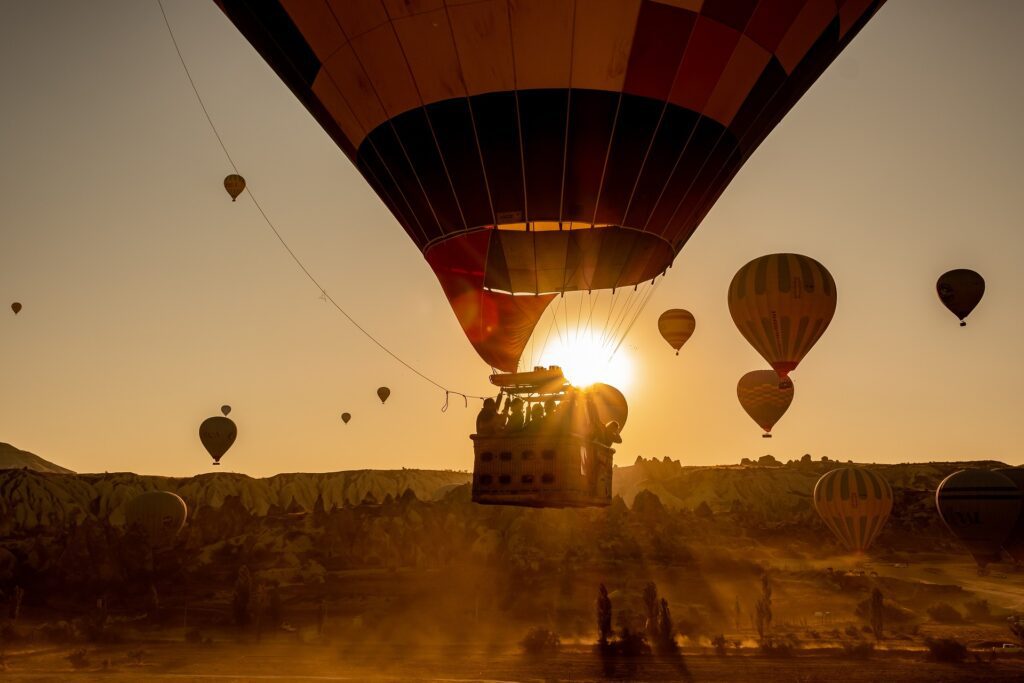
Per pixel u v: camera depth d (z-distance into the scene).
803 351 37.38
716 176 17.88
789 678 34.22
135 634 56.41
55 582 84.06
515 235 16.84
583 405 13.93
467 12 15.05
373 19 15.55
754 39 16.14
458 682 33.53
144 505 117.69
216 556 110.69
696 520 127.44
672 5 15.22
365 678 34.62
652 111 15.95
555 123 15.68
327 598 75.38
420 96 15.88
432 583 80.25
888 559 103.06
